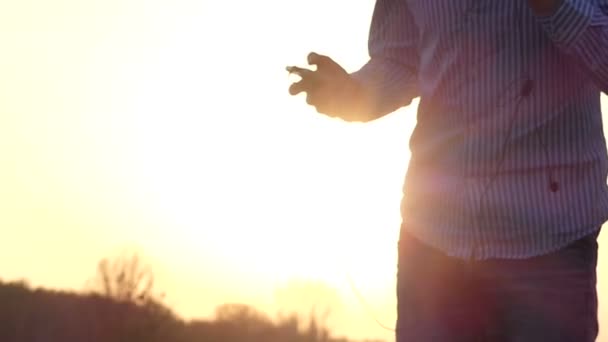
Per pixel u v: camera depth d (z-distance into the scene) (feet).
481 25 9.53
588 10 8.83
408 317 10.10
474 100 9.61
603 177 9.57
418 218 10.03
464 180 9.64
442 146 9.88
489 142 9.52
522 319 9.29
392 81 11.09
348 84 10.80
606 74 8.97
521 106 9.41
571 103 9.41
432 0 9.90
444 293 9.82
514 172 9.43
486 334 9.60
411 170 10.21
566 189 9.36
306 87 10.78
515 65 9.43
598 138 9.61
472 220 9.57
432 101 10.00
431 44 9.99
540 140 9.40
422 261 9.98
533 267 9.30
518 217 9.36
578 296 9.23
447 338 9.77
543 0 8.80
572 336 9.14
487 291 9.55
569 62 9.33
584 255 9.32
